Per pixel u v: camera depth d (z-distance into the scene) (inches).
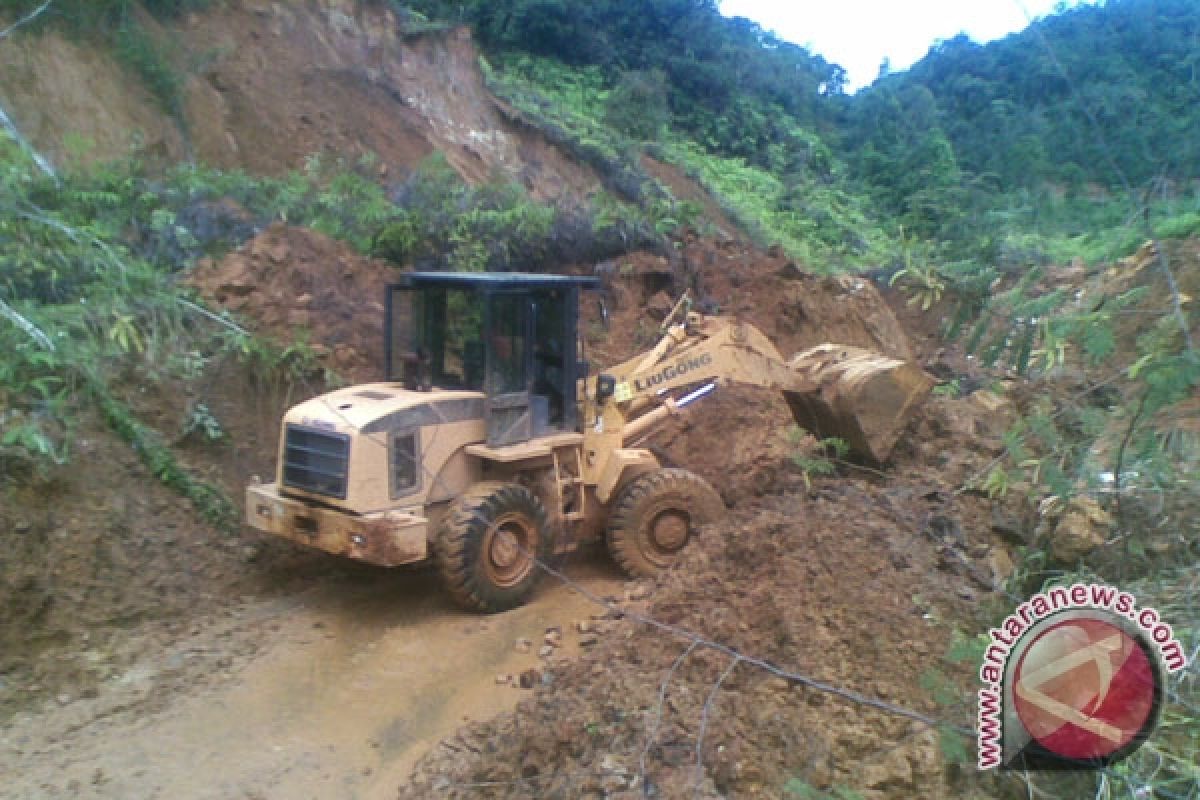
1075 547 172.1
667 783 161.5
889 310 519.8
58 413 290.2
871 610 193.2
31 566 258.8
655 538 314.2
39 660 246.4
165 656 257.1
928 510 247.6
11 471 268.2
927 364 425.1
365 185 478.3
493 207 510.0
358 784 204.1
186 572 289.3
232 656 259.4
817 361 309.0
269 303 374.0
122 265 348.2
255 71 543.5
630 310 497.0
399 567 323.3
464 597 281.4
